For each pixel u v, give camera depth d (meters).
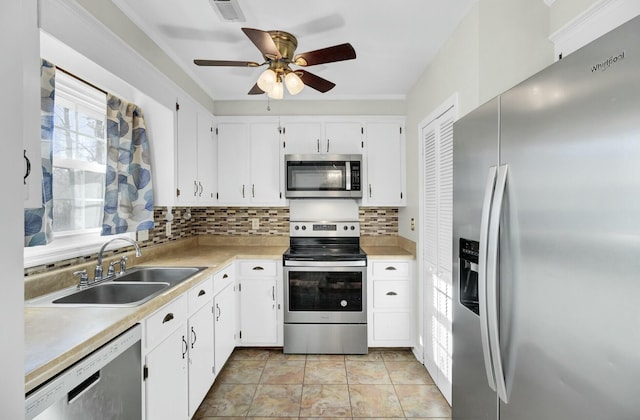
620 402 0.66
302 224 3.27
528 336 0.91
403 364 2.60
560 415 0.81
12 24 0.56
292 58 2.00
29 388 0.83
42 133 1.42
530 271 0.91
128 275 2.01
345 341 2.77
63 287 1.63
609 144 0.68
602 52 0.69
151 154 2.24
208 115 2.89
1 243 0.54
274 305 2.82
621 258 0.65
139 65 1.80
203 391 2.01
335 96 3.11
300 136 3.12
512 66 1.64
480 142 1.20
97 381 1.08
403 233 3.16
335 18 1.85
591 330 0.72
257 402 2.10
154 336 1.44
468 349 1.33
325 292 2.77
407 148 3.04
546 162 0.85
